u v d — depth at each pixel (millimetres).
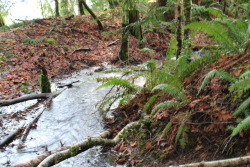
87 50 11109
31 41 10727
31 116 5406
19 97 6188
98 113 5195
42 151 3936
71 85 7406
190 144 3025
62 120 5055
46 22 14352
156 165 2990
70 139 4281
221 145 2764
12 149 4035
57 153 3227
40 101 6309
